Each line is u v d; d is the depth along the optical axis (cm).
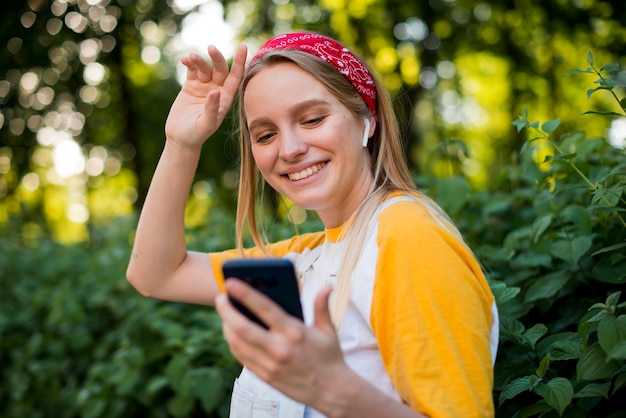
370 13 1084
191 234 353
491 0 1040
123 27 1065
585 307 182
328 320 93
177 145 162
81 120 1132
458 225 252
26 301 432
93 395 305
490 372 113
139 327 323
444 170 311
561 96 1048
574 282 188
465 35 1084
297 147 139
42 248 506
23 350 397
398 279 114
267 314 88
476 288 118
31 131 1084
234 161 213
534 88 1072
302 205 144
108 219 553
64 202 1238
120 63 1105
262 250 170
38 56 1017
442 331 109
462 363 108
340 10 1080
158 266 167
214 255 173
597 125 992
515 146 1009
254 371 92
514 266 212
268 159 143
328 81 140
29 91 1066
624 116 169
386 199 134
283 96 139
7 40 999
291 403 129
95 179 1204
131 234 425
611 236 181
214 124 158
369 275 121
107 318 369
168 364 278
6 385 399
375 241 124
